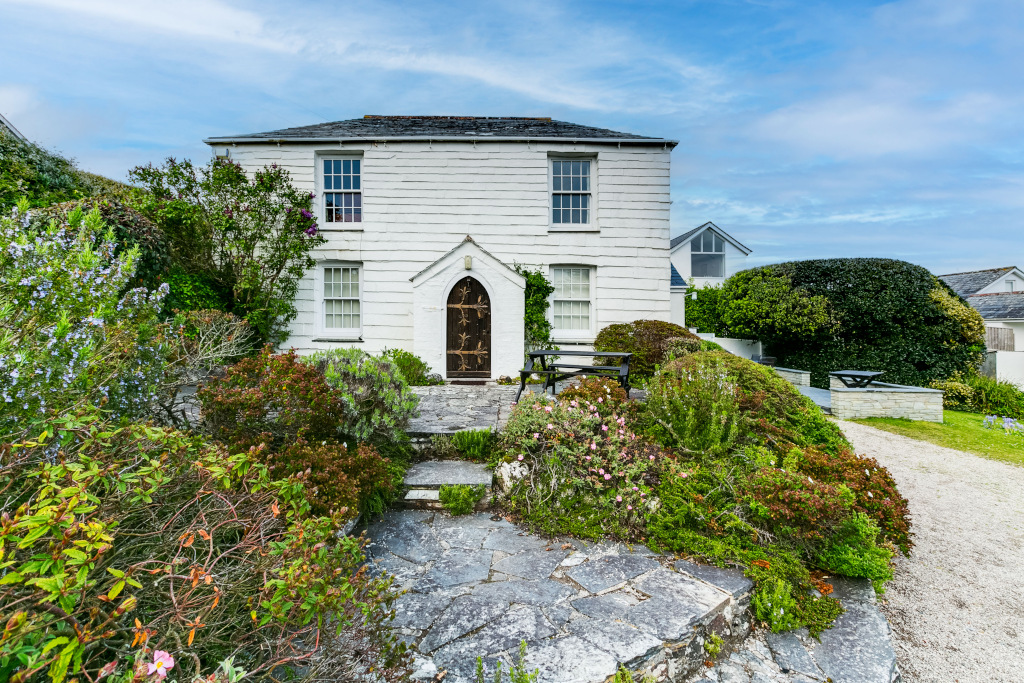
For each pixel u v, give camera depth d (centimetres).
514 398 862
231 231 1072
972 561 452
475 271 1135
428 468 511
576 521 415
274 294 1146
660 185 1213
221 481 229
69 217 396
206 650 190
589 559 369
